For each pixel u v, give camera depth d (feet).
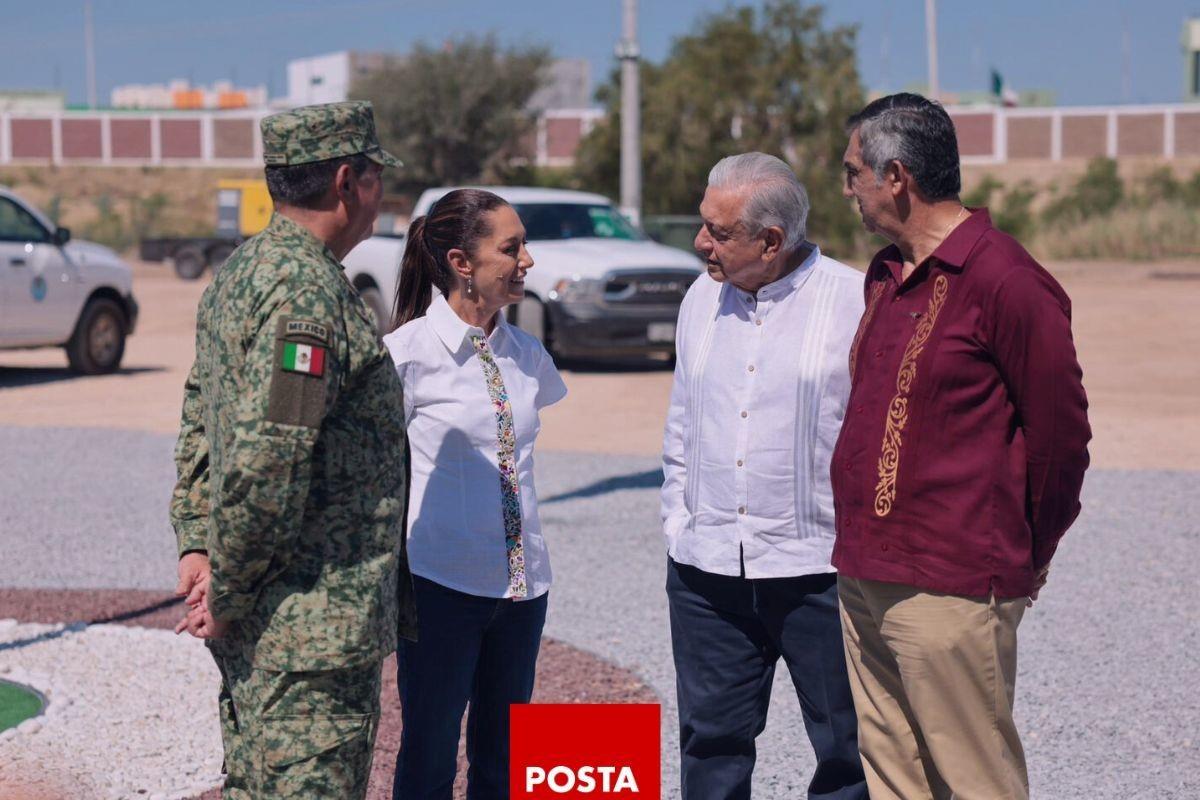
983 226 9.93
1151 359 56.49
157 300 90.38
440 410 11.47
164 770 14.83
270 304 8.94
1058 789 14.57
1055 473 9.74
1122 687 17.79
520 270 11.55
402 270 12.03
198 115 228.84
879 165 10.03
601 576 23.48
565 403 44.45
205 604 9.52
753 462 11.54
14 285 47.50
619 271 48.39
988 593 9.91
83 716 16.48
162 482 32.09
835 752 11.84
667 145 114.73
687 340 12.28
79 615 20.93
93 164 228.22
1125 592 22.25
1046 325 9.51
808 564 11.49
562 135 208.03
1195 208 146.30
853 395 10.48
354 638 9.19
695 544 11.90
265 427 8.71
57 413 42.75
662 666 18.74
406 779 11.70
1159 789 14.52
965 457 9.84
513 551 11.60
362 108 9.60
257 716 9.23
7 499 30.09
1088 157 212.64
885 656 10.76
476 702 12.18
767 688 12.34
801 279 11.55
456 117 160.76
